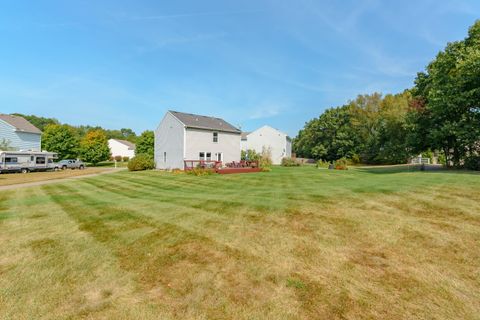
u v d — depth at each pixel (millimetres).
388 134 35000
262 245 4227
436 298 2725
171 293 2906
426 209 5844
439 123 19531
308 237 4504
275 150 43594
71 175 23656
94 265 3607
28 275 3316
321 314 2510
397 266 3426
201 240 4504
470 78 16531
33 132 33031
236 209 6582
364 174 18797
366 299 2736
